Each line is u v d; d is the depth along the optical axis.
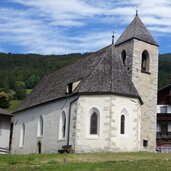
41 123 51.44
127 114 43.09
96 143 41.59
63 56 162.25
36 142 51.31
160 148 59.88
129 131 42.91
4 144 62.50
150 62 52.38
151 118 51.06
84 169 27.89
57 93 49.00
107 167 28.94
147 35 53.00
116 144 41.66
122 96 43.03
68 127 43.81
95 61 47.72
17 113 59.22
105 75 43.97
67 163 31.28
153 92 51.84
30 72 139.50
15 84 128.12
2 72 137.62
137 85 50.47
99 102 42.38
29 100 58.22
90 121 42.44
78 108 42.62
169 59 158.00
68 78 50.97
